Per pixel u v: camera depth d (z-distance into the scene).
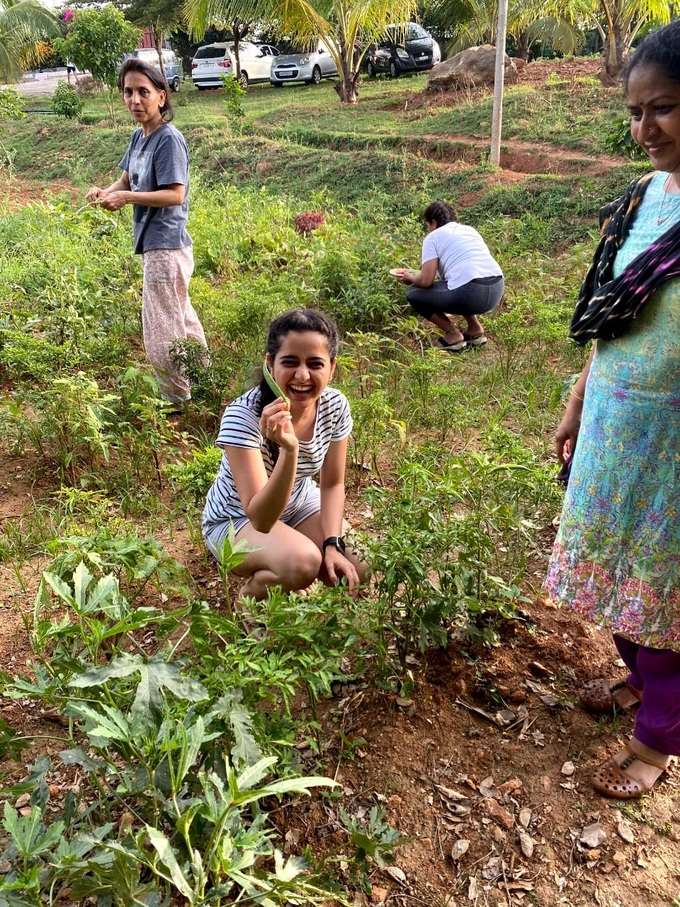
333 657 2.39
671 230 1.99
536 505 3.23
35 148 16.39
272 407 2.34
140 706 1.78
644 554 2.20
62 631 2.03
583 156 11.15
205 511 3.05
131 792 1.78
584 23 19.23
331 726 2.64
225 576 2.30
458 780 2.51
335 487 3.05
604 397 2.20
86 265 6.70
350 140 13.84
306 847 2.20
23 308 5.89
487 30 20.12
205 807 1.74
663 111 1.92
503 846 2.33
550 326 5.40
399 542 2.60
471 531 2.77
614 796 2.44
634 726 2.69
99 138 15.95
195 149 14.46
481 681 2.82
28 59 21.41
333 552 2.89
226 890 1.68
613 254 2.22
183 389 4.83
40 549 3.55
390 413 4.24
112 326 5.74
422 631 2.62
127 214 9.15
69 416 4.17
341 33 17.28
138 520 3.83
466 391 5.01
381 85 20.09
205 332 5.89
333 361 2.69
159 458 4.31
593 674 2.89
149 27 24.69
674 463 2.12
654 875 2.26
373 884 2.21
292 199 10.86
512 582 3.13
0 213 10.11
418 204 10.30
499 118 11.06
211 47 23.80
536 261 7.54
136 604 3.18
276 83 23.39
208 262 7.68
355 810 2.38
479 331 6.16
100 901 1.73
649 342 2.06
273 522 2.58
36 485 4.19
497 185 10.27
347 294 6.37
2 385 5.23
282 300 5.95
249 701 2.12
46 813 2.32
